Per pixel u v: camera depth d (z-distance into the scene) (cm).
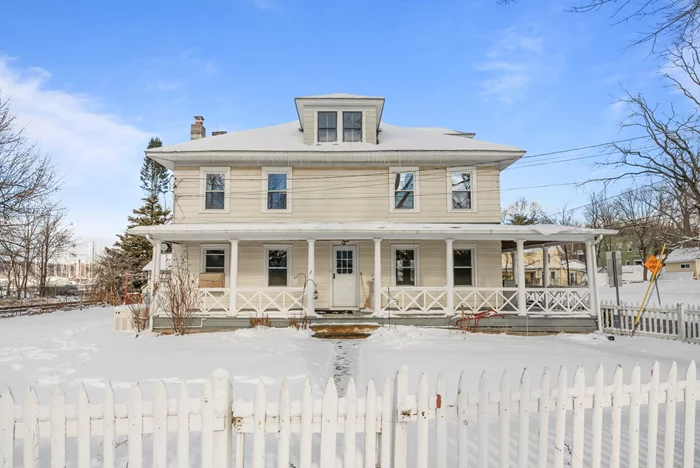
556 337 1260
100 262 3136
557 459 298
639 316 1255
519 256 1376
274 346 1070
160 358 902
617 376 312
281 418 263
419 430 275
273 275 1571
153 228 1319
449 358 894
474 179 1600
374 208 1595
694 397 332
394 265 1573
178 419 259
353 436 268
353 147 1602
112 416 260
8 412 260
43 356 920
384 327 1312
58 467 256
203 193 1585
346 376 784
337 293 1563
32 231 2859
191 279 1481
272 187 1606
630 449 315
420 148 1570
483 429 282
